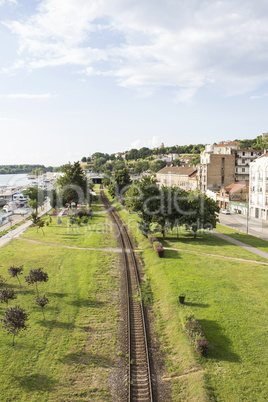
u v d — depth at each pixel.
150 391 15.51
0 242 46.97
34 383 16.25
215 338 19.19
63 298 26.31
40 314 23.44
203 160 97.94
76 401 15.11
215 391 15.05
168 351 19.14
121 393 15.72
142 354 18.97
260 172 65.62
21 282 30.00
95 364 17.95
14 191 120.38
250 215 69.88
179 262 34.34
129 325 21.78
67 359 18.28
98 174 199.12
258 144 150.75
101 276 31.64
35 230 56.47
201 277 29.56
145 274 32.78
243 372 16.25
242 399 14.50
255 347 18.22
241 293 25.69
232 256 37.03
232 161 92.31
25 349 19.11
